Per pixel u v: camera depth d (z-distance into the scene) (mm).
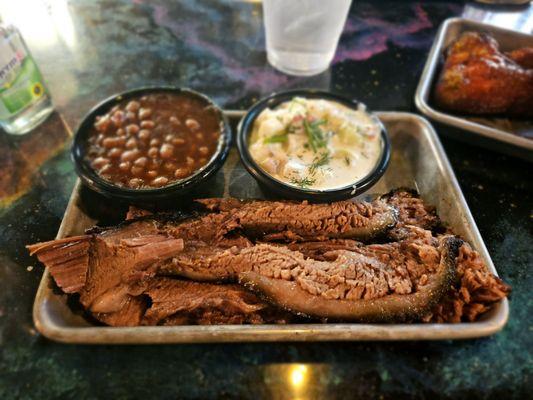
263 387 200
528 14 448
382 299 209
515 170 306
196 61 383
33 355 206
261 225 245
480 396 198
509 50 383
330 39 345
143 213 250
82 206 260
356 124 282
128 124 281
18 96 296
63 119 328
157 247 220
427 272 219
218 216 244
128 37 405
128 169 258
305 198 247
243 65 381
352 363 206
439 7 454
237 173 296
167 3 446
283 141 271
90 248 224
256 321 215
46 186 283
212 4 446
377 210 249
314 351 210
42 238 256
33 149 306
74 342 197
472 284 214
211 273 224
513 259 254
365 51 399
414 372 203
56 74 367
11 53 281
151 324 213
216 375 202
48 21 420
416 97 323
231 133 297
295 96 304
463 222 247
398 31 423
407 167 307
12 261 244
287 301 210
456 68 334
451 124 304
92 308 212
